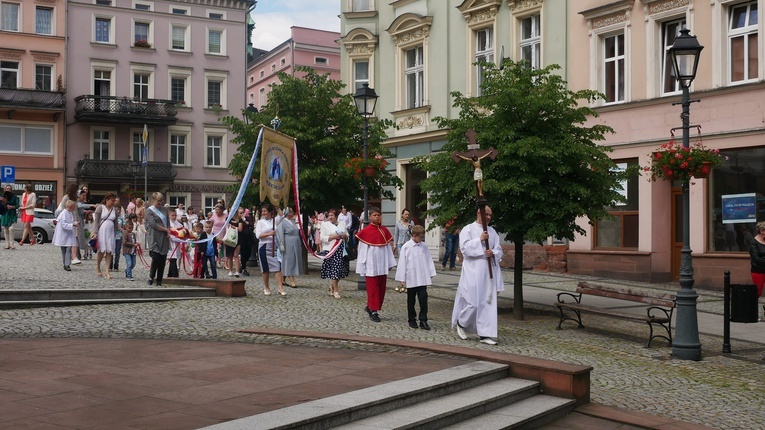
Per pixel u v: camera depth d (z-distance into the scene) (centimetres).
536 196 1352
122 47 4981
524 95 1400
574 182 1406
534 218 1391
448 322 1346
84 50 4872
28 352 899
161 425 577
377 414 674
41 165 4725
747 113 1919
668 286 2030
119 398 668
